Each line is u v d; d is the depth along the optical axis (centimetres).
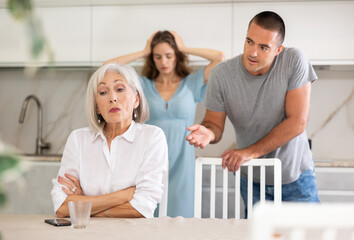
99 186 160
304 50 304
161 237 109
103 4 318
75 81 354
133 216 150
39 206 294
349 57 302
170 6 313
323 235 61
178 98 265
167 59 268
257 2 307
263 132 212
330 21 303
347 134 333
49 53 44
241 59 206
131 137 165
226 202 173
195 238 108
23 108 340
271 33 185
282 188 216
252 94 205
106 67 166
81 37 320
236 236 111
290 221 57
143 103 174
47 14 322
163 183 168
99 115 168
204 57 289
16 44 325
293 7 305
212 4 310
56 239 105
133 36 316
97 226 123
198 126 199
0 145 43
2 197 44
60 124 355
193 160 262
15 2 43
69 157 165
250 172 173
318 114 335
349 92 334
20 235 110
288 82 201
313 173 217
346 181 280
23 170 44
